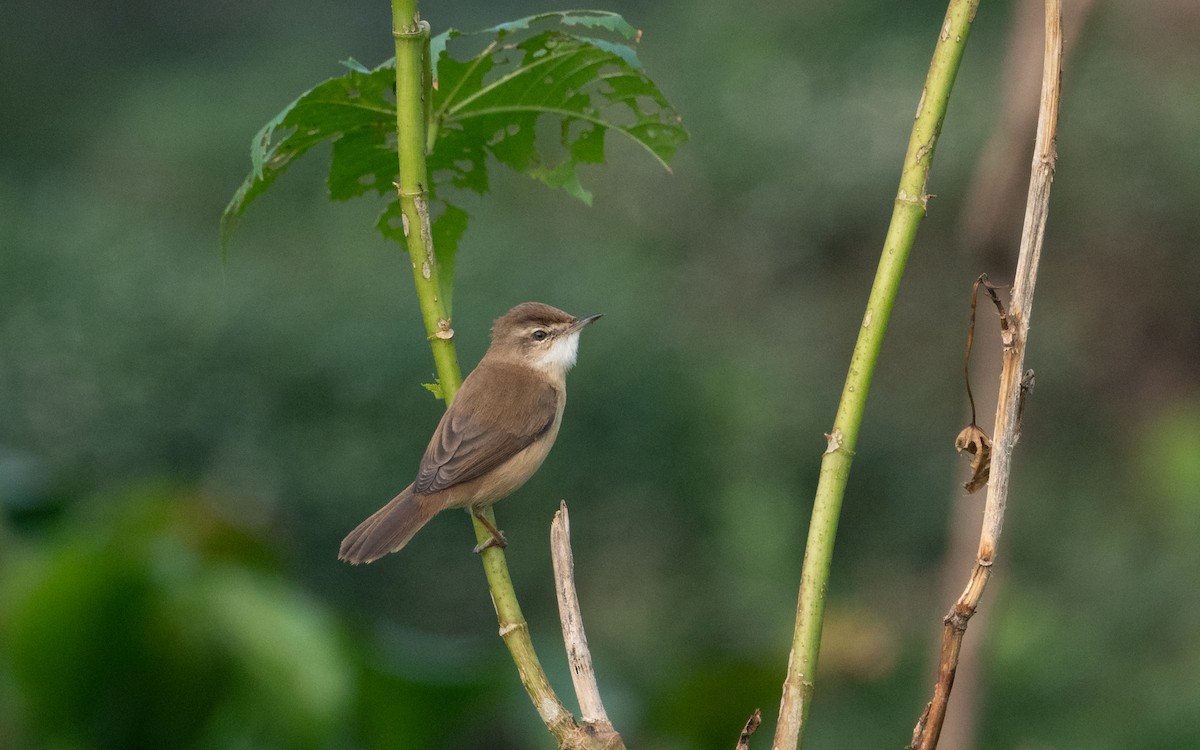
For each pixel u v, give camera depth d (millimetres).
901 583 16719
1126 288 18203
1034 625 13070
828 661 7156
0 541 5781
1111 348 18203
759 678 5605
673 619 15281
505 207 19938
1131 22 17797
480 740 7918
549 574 15633
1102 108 17922
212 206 22422
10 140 25188
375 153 3455
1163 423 16078
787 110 19500
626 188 19938
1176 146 17766
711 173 19625
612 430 16062
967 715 5648
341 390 15453
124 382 15086
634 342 16688
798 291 19156
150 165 23109
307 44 27469
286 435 15414
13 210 17828
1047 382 18062
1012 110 5582
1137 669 12711
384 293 16594
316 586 14883
